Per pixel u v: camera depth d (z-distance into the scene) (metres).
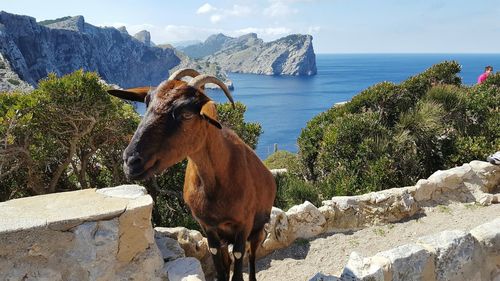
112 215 3.42
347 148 9.09
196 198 3.41
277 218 5.61
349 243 5.82
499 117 9.80
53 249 3.24
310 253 5.59
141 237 3.59
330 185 8.73
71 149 7.64
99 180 9.15
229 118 9.73
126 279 3.49
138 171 2.53
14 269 3.12
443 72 12.45
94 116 7.62
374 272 3.90
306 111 91.12
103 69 137.62
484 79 13.38
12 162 7.56
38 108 7.15
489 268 4.57
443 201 6.99
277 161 16.16
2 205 3.53
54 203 3.60
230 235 3.66
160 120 2.61
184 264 3.81
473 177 7.32
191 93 2.73
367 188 8.22
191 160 3.16
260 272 5.17
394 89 10.92
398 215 6.49
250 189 3.51
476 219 6.38
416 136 9.56
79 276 3.31
